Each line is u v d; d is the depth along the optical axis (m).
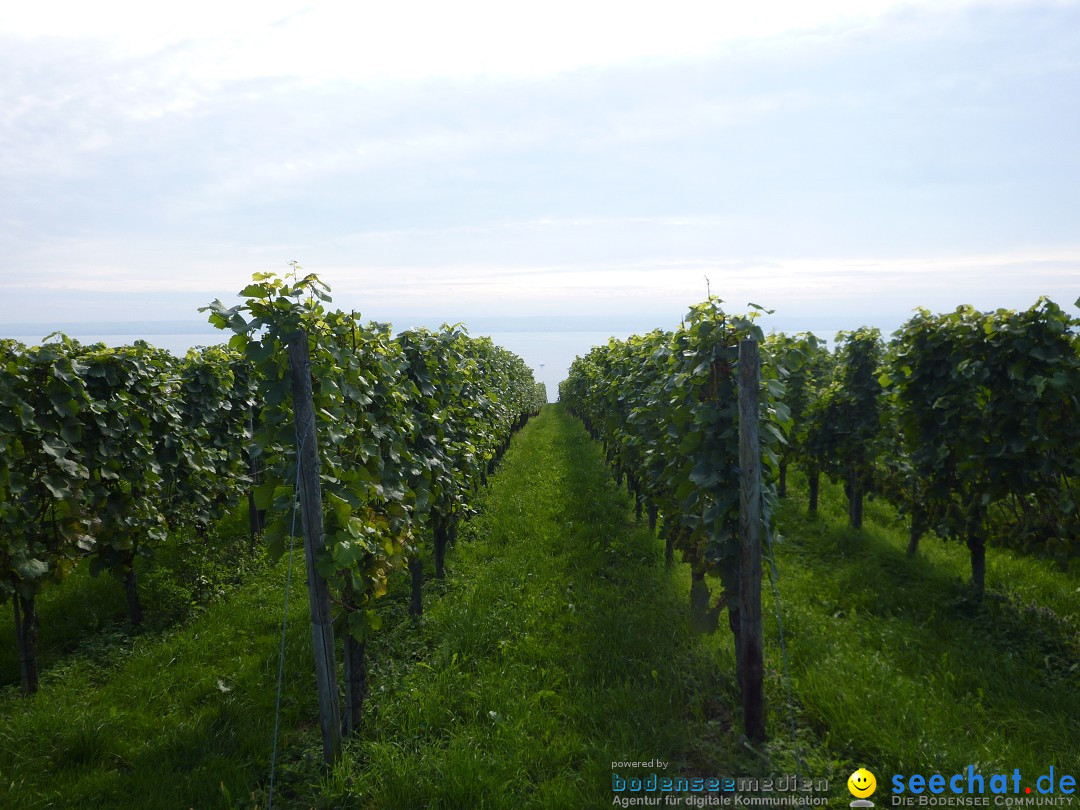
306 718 4.88
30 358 5.58
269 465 4.68
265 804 3.85
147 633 6.53
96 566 6.47
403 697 4.90
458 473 7.98
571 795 3.66
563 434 25.84
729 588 4.77
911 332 7.31
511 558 8.58
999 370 6.36
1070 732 4.22
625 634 5.78
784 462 11.33
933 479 7.19
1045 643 5.70
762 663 4.23
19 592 5.13
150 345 8.10
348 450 4.88
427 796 3.76
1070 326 5.91
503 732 4.32
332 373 4.31
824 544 8.87
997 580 7.26
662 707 4.52
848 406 9.84
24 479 5.42
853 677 4.78
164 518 7.34
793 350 4.97
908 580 7.46
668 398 6.55
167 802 3.76
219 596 7.34
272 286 3.97
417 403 7.06
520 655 5.59
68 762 4.27
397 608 6.91
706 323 4.88
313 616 4.05
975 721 4.36
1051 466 6.10
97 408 6.12
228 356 10.52
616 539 9.17
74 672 5.66
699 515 5.28
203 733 4.50
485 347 15.10
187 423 9.05
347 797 3.81
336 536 4.04
